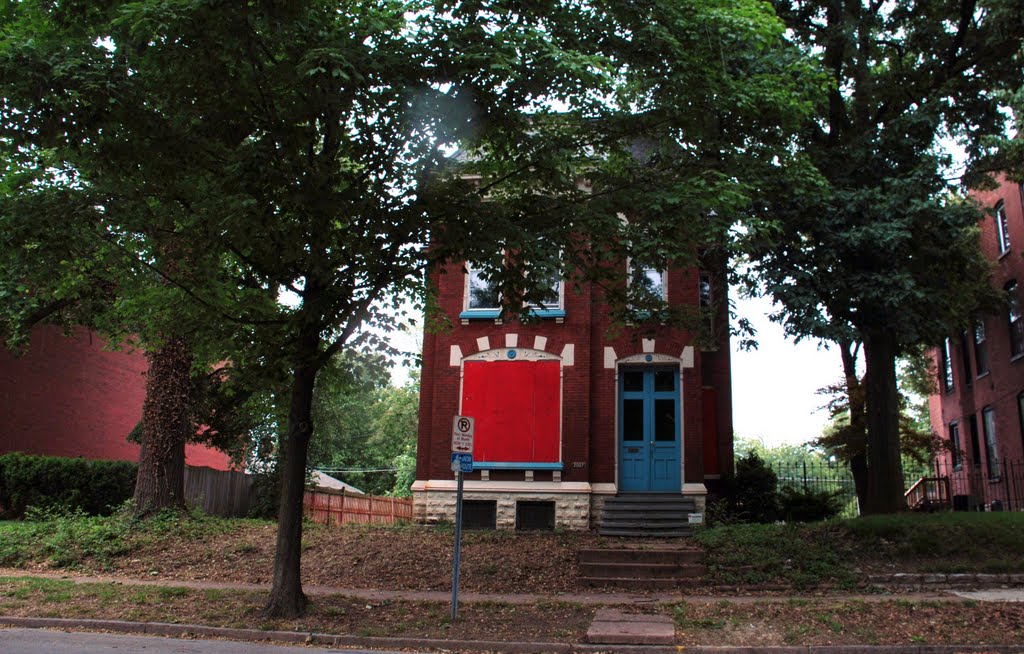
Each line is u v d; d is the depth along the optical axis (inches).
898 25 679.1
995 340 937.5
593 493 727.1
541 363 753.6
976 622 387.2
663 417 754.2
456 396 756.6
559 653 361.4
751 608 430.9
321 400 1087.6
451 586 506.6
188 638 378.3
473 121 386.9
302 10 345.1
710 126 448.1
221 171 390.6
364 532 655.8
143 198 411.2
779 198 562.3
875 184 619.2
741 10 419.2
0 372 1004.6
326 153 397.7
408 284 452.8
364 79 357.1
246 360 465.1
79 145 361.4
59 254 406.6
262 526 661.9
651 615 415.8
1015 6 561.3
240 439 961.5
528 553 584.1
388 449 1824.6
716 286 640.4
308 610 420.2
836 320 581.6
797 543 557.9
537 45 361.4
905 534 549.3
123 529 625.9
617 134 444.5
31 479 840.9
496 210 410.9
